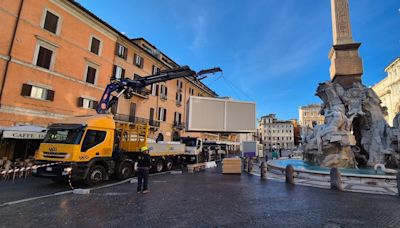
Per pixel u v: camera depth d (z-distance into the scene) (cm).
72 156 822
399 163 1339
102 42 2316
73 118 957
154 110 3169
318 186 926
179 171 1475
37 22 1733
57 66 1859
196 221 474
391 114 5500
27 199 661
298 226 446
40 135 1324
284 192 802
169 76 1516
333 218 498
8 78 1540
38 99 1706
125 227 435
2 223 451
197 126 1636
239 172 1416
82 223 456
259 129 9825
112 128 1016
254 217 504
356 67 1597
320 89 1728
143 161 796
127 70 2658
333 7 1741
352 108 1505
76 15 2042
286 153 4809
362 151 1541
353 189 852
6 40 1548
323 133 1451
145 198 690
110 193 761
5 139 1466
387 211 557
